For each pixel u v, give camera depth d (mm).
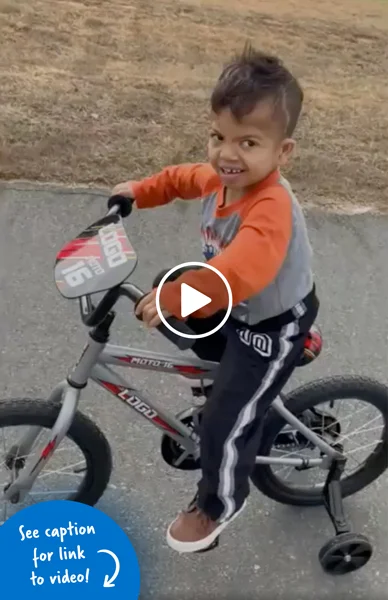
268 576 2670
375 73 6316
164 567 2650
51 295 3627
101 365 2287
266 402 2287
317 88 5906
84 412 3105
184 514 2521
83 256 2010
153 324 1916
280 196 2002
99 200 4250
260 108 1868
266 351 2186
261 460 2629
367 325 3732
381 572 2721
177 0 6961
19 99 5008
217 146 1964
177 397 3229
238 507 2420
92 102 5105
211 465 2318
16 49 5645
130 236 4004
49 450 2309
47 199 4191
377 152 5121
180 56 5930
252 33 6602
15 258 3801
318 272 4000
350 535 2590
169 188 2352
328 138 5195
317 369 3479
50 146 4594
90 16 6305
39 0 6406
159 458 2990
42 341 3414
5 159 4434
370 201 4605
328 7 7625
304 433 2613
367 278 4012
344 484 2865
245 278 1904
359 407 3178
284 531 2812
